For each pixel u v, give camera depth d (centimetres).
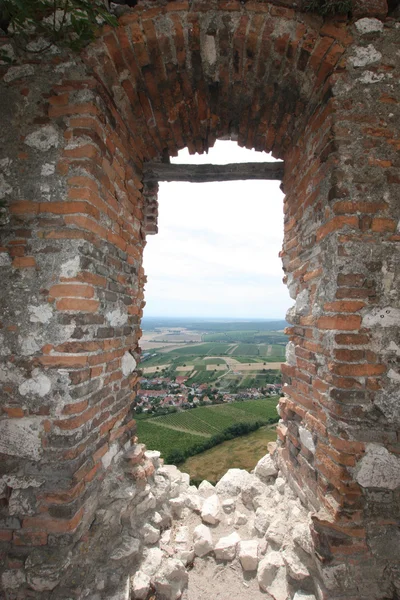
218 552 240
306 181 253
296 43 209
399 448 189
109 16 183
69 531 181
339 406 191
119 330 253
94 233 204
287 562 210
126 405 273
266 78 240
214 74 246
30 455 185
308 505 232
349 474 188
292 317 280
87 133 198
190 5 203
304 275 255
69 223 190
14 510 183
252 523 271
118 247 249
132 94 241
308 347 241
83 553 196
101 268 216
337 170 199
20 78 204
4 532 184
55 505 182
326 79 214
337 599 182
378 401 191
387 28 208
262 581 215
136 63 221
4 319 190
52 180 195
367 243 196
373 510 188
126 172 267
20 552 182
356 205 197
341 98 205
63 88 201
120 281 254
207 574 230
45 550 181
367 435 189
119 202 250
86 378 196
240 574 229
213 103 273
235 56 230
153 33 210
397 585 179
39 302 188
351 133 203
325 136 214
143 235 326
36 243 191
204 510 279
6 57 201
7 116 202
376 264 195
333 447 196
